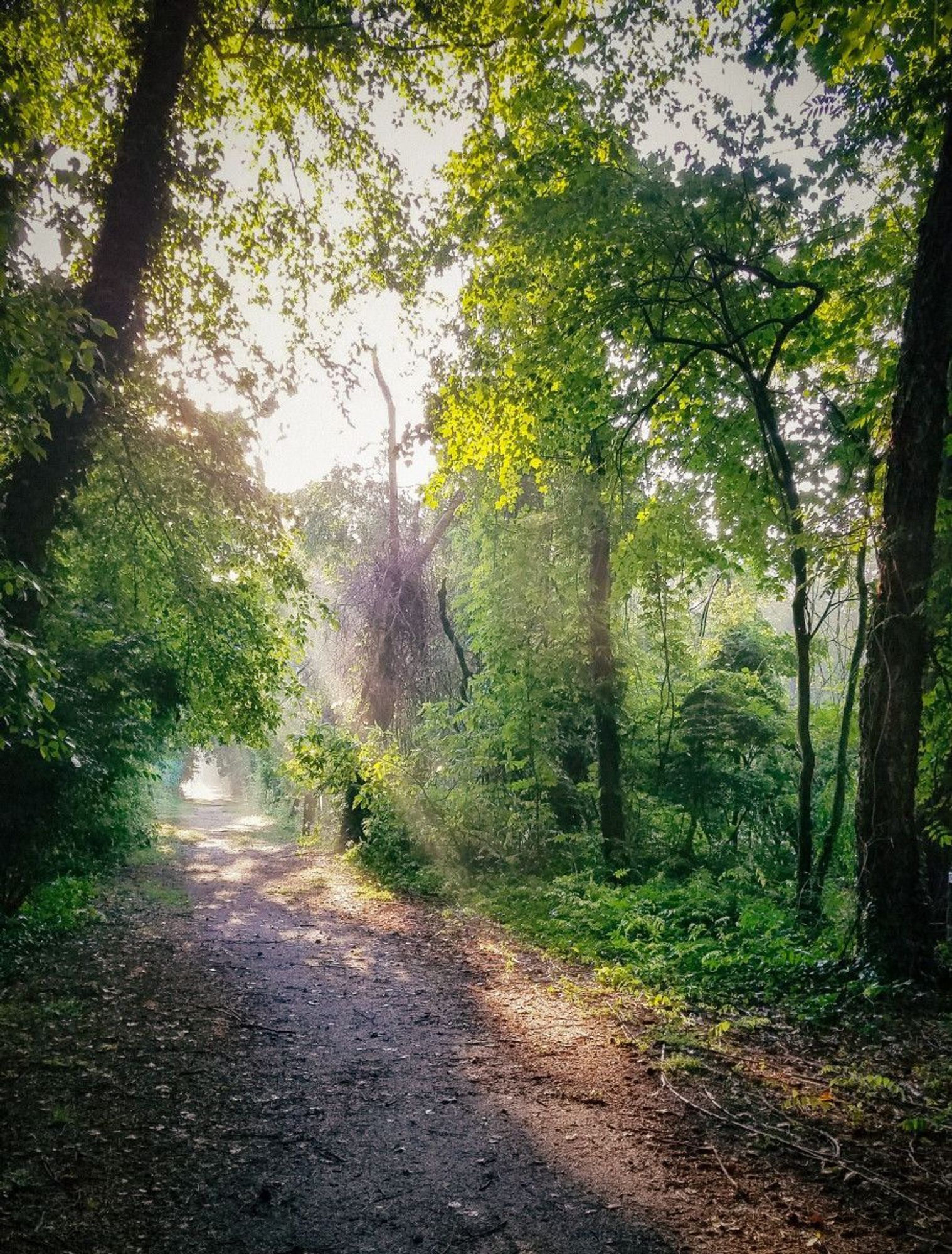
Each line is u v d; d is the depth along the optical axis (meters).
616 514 15.37
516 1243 3.47
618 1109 4.93
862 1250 3.42
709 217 10.14
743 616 22.52
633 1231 3.57
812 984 7.25
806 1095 5.07
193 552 12.26
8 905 9.16
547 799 16.58
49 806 9.30
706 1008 7.03
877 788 7.32
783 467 10.50
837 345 11.50
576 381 11.77
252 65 10.06
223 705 13.87
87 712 10.02
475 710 17.80
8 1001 6.50
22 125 5.21
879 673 7.39
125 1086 4.98
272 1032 6.30
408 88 10.22
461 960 9.09
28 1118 4.40
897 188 10.13
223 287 10.86
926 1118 4.66
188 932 10.08
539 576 16.56
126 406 9.70
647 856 16.23
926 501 7.30
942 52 7.92
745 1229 3.59
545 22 4.61
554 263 11.01
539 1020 6.79
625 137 10.09
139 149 8.53
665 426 13.04
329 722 24.81
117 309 8.35
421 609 21.98
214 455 11.19
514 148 10.24
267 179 10.91
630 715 17.28
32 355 4.31
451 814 15.77
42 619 9.20
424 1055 5.93
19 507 8.09
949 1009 6.48
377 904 13.07
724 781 18.25
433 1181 4.00
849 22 4.26
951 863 9.38
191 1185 3.85
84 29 9.48
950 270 7.20
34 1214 3.47
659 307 11.44
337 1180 3.99
